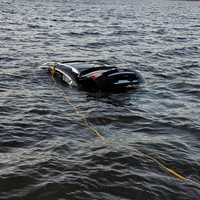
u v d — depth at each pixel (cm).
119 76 1931
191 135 1477
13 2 9212
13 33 3853
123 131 1484
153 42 3891
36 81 2072
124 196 1046
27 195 1024
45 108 1678
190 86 2166
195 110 1770
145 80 2234
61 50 3073
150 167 1202
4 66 2367
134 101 1838
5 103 1711
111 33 4419
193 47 3644
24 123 1502
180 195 1061
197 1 17938
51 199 1016
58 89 1952
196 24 6322
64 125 1505
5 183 1068
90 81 1939
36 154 1245
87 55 2923
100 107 1720
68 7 8794
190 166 1222
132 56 3005
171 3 15112
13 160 1195
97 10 8381
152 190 1076
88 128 1490
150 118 1630
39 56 2753
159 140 1409
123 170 1172
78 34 4141
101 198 1030
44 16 6091
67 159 1220
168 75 2406
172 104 1839
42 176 1112
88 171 1152
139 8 10250
